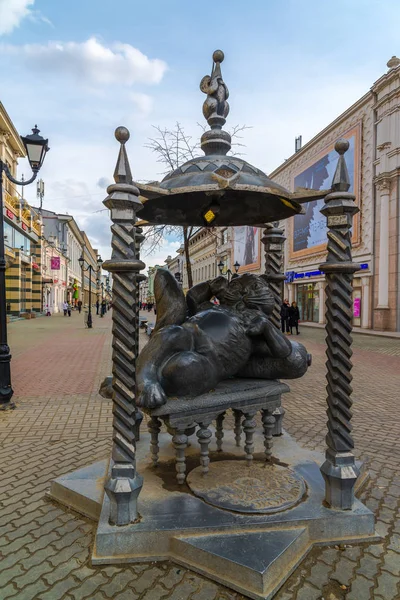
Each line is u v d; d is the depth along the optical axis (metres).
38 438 4.38
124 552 2.22
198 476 2.85
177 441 2.66
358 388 7.14
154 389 2.45
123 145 2.30
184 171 2.70
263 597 1.91
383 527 2.57
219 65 3.01
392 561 2.22
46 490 3.11
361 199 20.30
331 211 2.46
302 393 6.73
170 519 2.33
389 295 18.84
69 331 19.39
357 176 20.44
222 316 2.87
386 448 4.11
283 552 2.09
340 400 2.50
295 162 26.23
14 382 7.47
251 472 2.92
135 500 2.33
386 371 8.86
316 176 23.83
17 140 27.08
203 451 2.80
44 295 37.72
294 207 3.14
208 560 2.10
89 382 7.50
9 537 2.47
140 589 2.01
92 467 3.18
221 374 2.79
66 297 52.69
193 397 2.61
